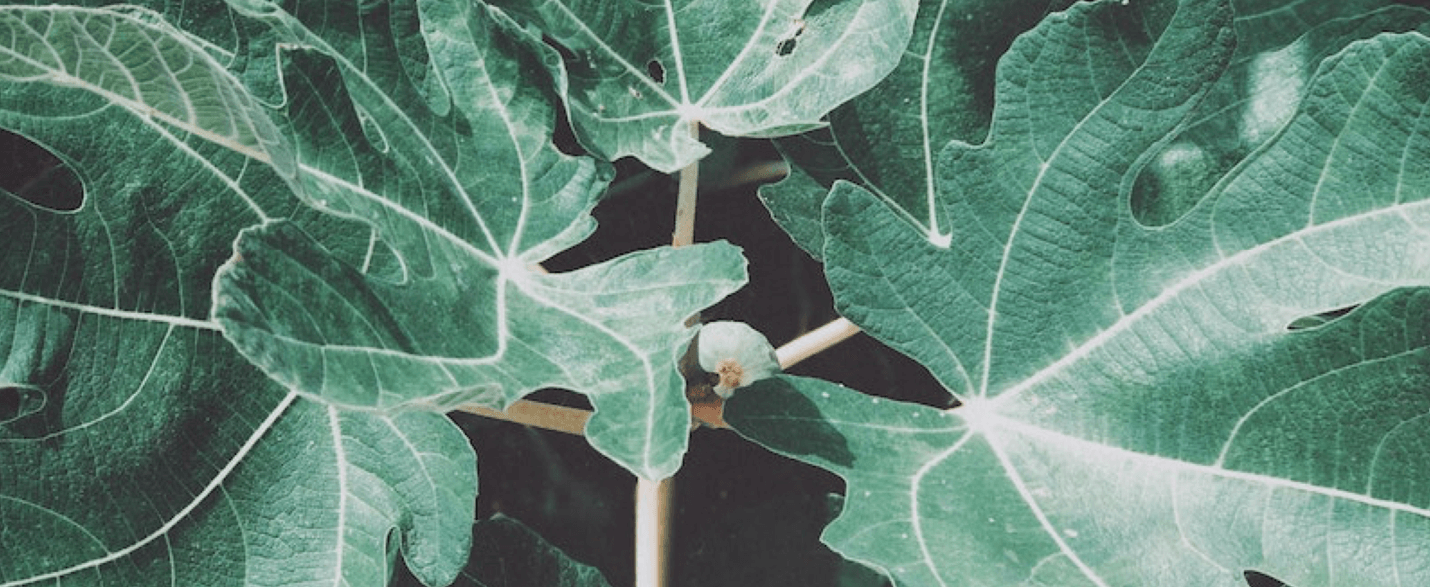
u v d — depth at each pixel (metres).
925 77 0.36
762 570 0.37
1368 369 0.30
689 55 0.36
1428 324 0.30
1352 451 0.30
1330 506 0.30
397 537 0.32
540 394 0.40
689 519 0.38
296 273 0.25
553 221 0.33
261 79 0.32
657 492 0.34
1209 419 0.31
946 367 0.33
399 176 0.31
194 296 0.32
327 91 0.30
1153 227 0.32
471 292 0.31
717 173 0.40
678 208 0.35
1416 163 0.30
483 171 0.33
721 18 0.35
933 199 0.36
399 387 0.26
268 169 0.33
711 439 0.38
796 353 0.34
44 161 0.38
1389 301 0.30
